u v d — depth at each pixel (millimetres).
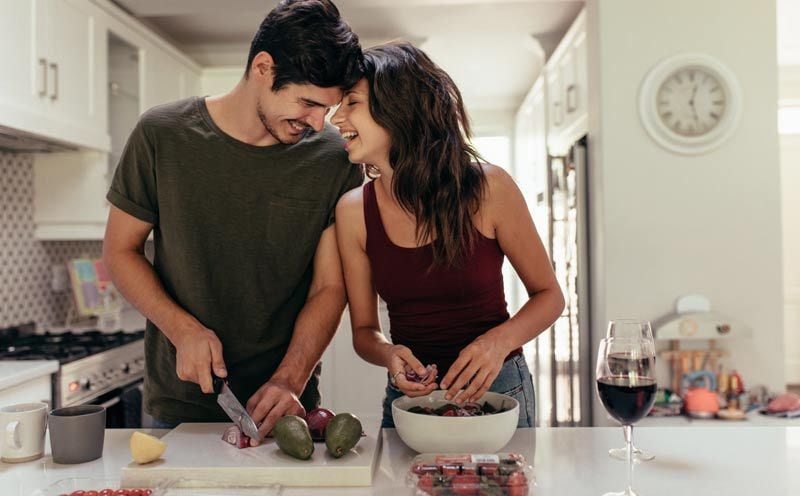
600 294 3143
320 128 1369
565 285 3648
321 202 1497
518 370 1461
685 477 1045
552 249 3902
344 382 3936
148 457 1050
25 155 3285
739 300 3070
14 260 3193
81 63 2988
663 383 3070
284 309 1552
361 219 1447
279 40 1292
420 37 4488
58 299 3576
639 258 3074
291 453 1063
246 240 1477
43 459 1159
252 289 1495
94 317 3787
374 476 1070
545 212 4680
